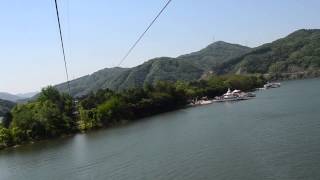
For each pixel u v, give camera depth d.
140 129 173.62
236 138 119.81
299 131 116.88
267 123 140.12
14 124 196.00
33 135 191.75
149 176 92.25
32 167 124.44
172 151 114.00
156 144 129.12
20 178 113.06
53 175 109.31
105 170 104.44
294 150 95.38
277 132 120.38
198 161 98.19
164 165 99.25
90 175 102.56
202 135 134.12
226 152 103.44
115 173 99.88
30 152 155.62
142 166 101.94
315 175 76.31
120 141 146.12
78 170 109.62
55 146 162.25
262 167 85.81
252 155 96.50
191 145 118.81
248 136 120.38
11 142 185.62
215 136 128.62
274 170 82.69
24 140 189.25
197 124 163.50
